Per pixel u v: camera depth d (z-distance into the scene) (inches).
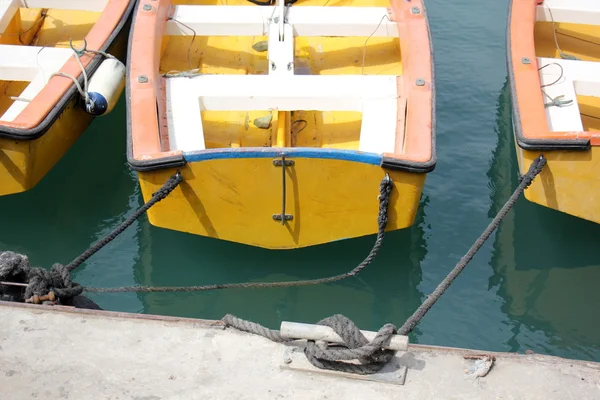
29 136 226.1
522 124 228.7
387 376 141.6
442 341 220.2
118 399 139.1
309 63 282.2
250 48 290.5
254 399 138.8
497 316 228.5
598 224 257.1
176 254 244.5
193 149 226.5
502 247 249.8
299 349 147.3
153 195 209.3
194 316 229.3
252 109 242.1
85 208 262.7
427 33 256.8
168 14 273.6
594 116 269.0
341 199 215.8
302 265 240.4
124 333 151.6
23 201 264.4
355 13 275.3
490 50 331.3
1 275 166.1
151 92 232.4
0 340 149.9
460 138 290.0
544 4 289.0
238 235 225.3
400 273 239.3
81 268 241.1
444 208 262.4
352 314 230.4
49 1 291.3
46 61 260.7
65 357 146.7
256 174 209.9
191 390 140.7
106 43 263.4
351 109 243.1
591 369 143.6
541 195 233.8
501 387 140.3
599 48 296.5
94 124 291.3
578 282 240.5
